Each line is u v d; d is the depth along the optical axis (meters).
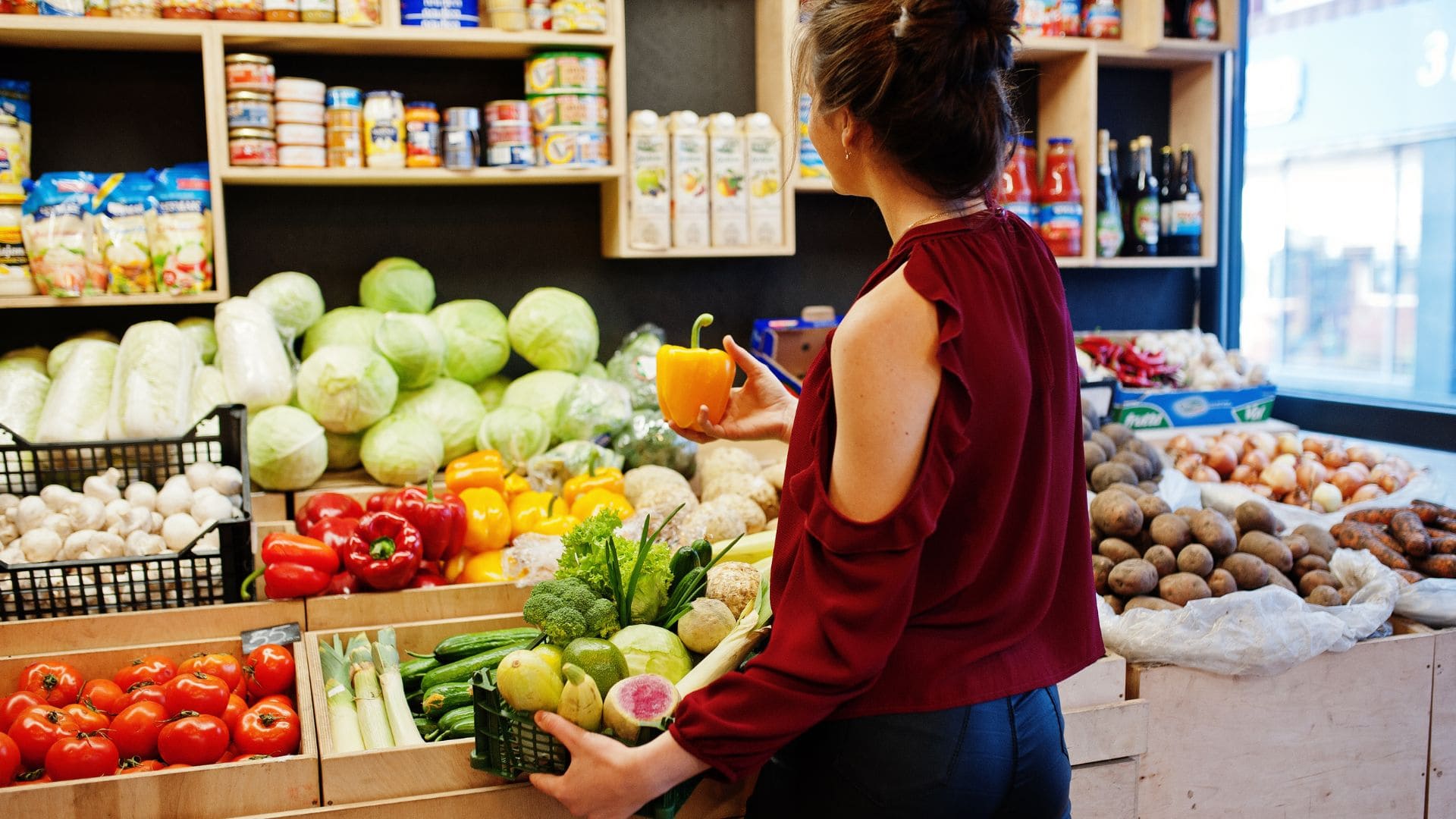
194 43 2.44
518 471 2.45
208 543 1.90
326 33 2.40
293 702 1.61
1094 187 3.00
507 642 1.62
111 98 2.54
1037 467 1.04
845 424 0.97
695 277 3.00
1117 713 1.76
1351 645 1.90
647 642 1.36
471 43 2.51
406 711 1.48
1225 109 3.34
